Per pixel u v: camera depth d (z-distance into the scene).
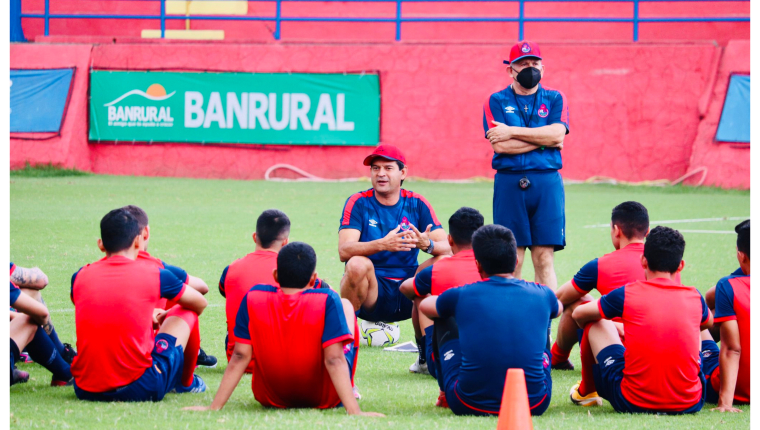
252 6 43.66
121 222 7.05
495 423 6.25
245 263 8.22
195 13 42.16
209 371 8.82
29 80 35.44
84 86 35.56
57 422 6.10
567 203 26.98
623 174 34.34
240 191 29.36
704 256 16.36
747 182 32.06
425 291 7.98
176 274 7.82
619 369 7.00
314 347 6.61
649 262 6.92
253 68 35.47
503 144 10.91
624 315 6.86
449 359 6.96
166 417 6.29
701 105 33.66
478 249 6.73
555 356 8.97
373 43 35.94
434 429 5.99
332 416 6.46
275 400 6.89
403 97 35.41
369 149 35.53
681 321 6.71
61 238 17.42
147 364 7.00
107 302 6.87
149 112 35.59
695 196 29.80
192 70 35.53
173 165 35.62
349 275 9.55
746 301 7.11
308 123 35.53
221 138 35.59
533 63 10.95
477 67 35.09
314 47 35.50
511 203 11.09
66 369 7.72
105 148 35.78
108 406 6.71
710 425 6.34
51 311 11.07
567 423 6.40
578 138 34.59
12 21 38.59
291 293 6.66
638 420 6.52
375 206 10.08
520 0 36.09
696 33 40.31
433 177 35.38
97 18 40.31
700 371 7.16
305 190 30.38
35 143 34.75
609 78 34.34
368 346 10.25
